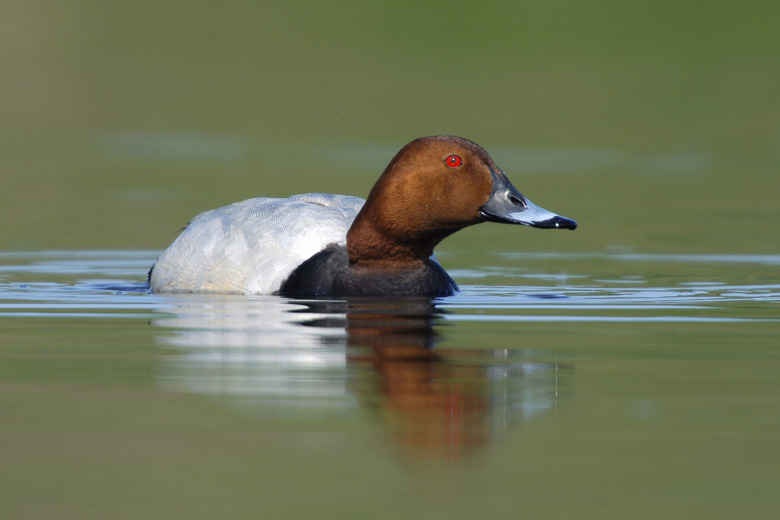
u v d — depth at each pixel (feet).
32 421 22.00
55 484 18.86
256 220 37.70
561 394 24.13
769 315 33.68
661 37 130.41
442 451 20.54
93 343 28.94
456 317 32.81
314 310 33.27
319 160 88.89
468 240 56.03
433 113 108.47
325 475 19.27
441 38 131.95
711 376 25.80
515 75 121.70
